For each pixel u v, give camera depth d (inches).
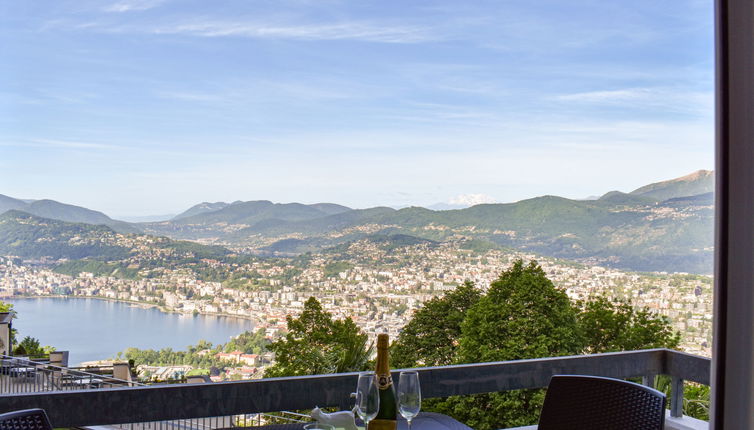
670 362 118.6
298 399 95.8
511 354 633.0
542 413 82.7
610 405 78.0
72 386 312.3
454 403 534.9
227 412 91.5
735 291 44.4
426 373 103.0
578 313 645.3
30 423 65.6
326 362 561.9
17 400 81.7
